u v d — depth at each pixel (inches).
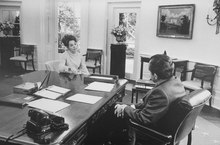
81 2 246.2
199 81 173.9
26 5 264.1
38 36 265.6
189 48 184.7
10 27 273.9
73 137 57.5
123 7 232.8
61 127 55.0
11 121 59.6
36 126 52.8
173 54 197.2
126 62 242.4
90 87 92.4
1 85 93.7
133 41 234.7
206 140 115.2
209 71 163.0
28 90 83.0
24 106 70.4
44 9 258.5
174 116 66.6
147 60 196.5
